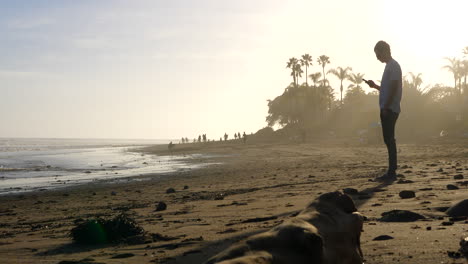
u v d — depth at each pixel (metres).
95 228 5.55
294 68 93.44
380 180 9.95
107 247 5.06
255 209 7.29
